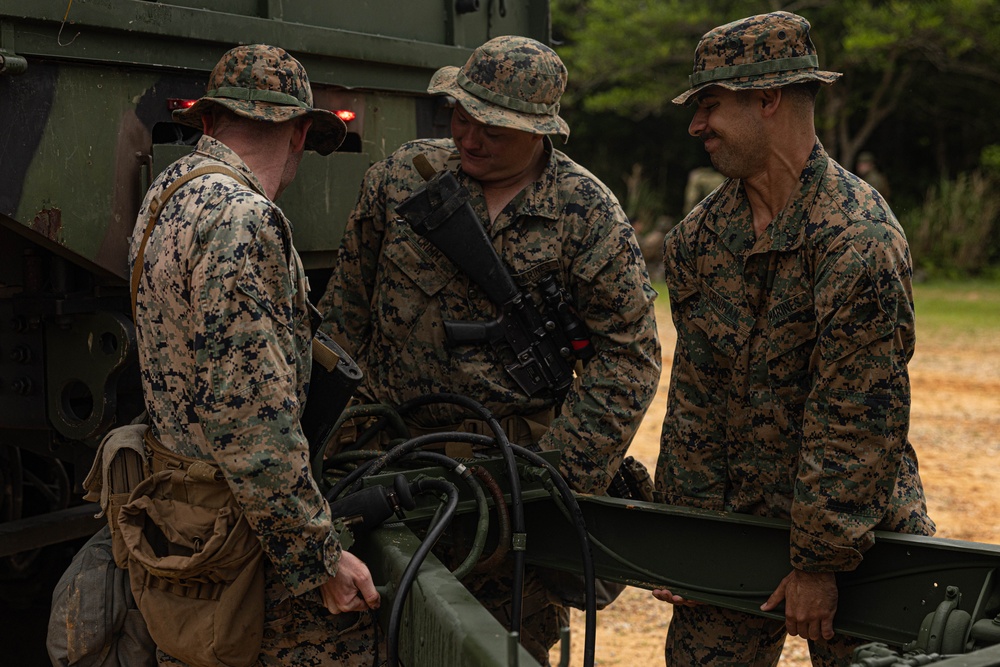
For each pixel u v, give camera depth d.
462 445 2.53
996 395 8.56
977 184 18.83
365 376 2.69
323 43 2.78
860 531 2.04
